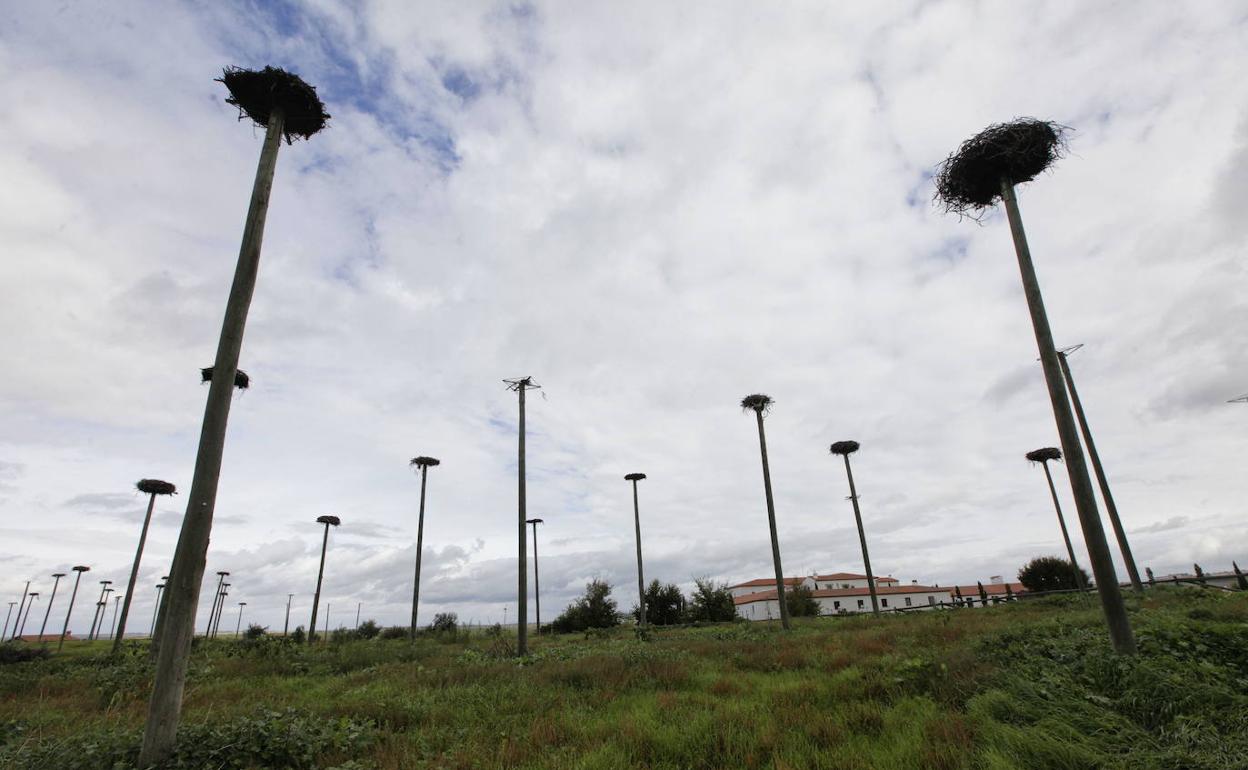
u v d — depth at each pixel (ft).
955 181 41.68
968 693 27.96
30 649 92.68
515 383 91.04
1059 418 36.52
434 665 60.18
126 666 58.03
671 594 167.43
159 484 104.47
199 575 25.61
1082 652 30.25
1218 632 28.71
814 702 30.89
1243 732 19.04
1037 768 18.62
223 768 23.11
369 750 26.35
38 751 24.68
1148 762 17.78
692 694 35.27
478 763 23.56
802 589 188.03
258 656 72.54
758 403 114.21
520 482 83.35
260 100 31.24
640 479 148.46
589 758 22.76
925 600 260.62
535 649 82.94
